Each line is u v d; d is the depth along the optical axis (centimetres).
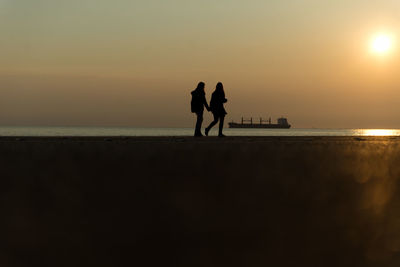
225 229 391
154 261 308
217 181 653
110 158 981
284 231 387
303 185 631
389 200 534
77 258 313
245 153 1131
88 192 561
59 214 443
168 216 437
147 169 789
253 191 575
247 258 316
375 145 1627
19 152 1140
